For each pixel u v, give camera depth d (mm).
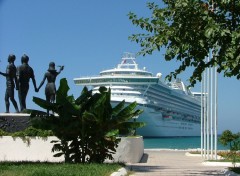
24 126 21391
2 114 21281
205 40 11914
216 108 26406
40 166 14773
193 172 15836
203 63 12719
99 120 16438
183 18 11812
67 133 16797
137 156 22688
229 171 14805
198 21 11734
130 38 12703
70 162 16969
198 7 11469
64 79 16641
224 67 11297
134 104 16938
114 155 21797
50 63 22984
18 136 20766
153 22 12258
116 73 63812
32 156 20641
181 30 11930
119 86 62188
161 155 31453
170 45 12281
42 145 20719
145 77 62938
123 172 14281
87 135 16844
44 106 16844
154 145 63406
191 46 12109
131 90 62406
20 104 22609
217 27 10617
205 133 28484
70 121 16734
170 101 73125
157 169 17438
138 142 23234
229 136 26062
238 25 11617
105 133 16719
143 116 64125
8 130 21234
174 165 21141
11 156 20656
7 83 22531
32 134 20781
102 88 17266
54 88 22922
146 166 19734
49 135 20797
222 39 11734
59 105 16766
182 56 12586
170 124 72875
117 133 16578
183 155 31672
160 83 67750
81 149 17250
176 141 75812
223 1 11062
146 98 63438
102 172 12797
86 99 16922
